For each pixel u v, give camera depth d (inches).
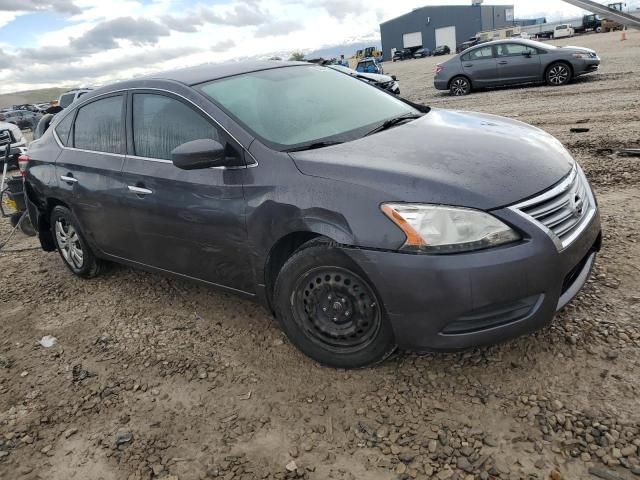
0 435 116.0
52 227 197.2
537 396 103.5
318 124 134.8
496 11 3636.8
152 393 122.6
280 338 136.3
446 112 155.3
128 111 155.5
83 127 173.9
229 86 142.6
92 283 190.1
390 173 106.7
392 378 115.1
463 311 99.0
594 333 117.7
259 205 119.4
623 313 123.2
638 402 97.9
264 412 111.1
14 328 165.0
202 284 145.6
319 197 110.0
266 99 140.6
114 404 120.8
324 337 118.1
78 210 173.9
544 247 99.2
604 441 91.2
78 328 158.7
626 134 287.7
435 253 99.0
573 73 559.2
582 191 117.9
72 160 173.2
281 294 120.8
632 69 593.6
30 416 121.0
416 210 100.5
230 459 100.1
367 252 103.8
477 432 97.7
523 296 99.3
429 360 118.8
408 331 104.5
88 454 106.8
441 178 103.7
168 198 138.9
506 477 87.5
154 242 150.1
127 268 197.5
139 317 159.2
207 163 120.3
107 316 163.2
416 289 100.3
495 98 538.3
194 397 119.2
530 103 465.4
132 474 99.9
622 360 108.7
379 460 95.0
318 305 117.2
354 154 116.4
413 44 3639.3
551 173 110.3
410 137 125.0
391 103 157.5
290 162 117.9
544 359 112.7
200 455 102.3
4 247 249.9
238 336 140.5
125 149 155.4
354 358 115.4
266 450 101.1
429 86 807.1
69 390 128.5
